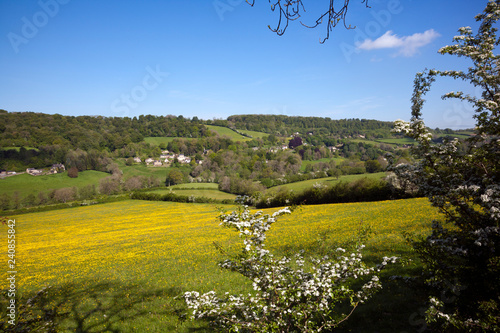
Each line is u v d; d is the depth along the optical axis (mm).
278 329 4145
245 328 4387
